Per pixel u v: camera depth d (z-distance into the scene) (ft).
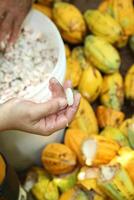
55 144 5.01
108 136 5.13
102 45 5.65
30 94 4.58
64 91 4.05
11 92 4.75
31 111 3.79
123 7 6.05
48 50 5.14
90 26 5.91
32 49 5.16
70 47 6.08
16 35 5.07
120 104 5.59
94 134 5.16
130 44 5.97
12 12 5.01
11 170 4.55
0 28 4.99
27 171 5.33
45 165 4.99
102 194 4.75
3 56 5.07
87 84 5.54
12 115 3.84
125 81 5.64
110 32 5.81
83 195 4.74
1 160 4.43
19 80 4.86
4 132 4.76
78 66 5.65
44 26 5.24
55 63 5.00
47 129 3.98
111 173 4.66
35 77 4.89
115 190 4.60
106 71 5.66
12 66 4.99
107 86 5.62
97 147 4.83
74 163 4.91
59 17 5.83
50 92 4.47
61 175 4.98
